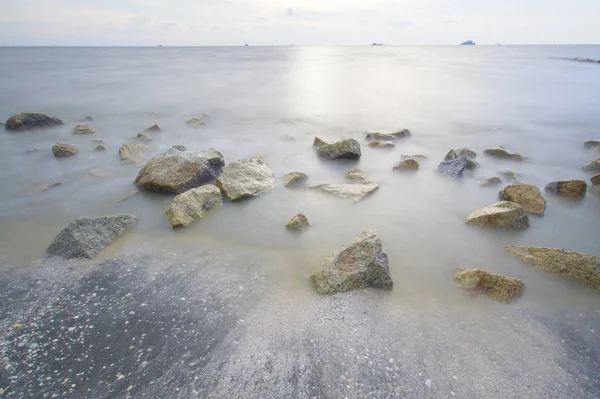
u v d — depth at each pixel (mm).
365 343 4160
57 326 4441
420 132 14445
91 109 18250
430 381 3709
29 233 6621
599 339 4277
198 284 5195
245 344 4148
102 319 4551
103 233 6180
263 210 7363
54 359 3996
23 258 5832
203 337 4258
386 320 4500
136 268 5555
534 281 5242
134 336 4285
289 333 4289
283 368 3840
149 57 72125
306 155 11227
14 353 4066
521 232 6602
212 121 15953
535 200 7426
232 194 7676
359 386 3652
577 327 4441
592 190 8430
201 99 21453
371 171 9820
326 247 6129
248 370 3824
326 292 4887
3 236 6516
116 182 8922
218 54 93562
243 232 6559
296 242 6266
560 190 8250
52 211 7488
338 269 5004
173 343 4180
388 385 3666
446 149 12102
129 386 3684
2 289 5094
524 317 4582
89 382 3734
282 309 4676
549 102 21141
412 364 3900
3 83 27234
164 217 7016
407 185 8836
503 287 4902
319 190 8273
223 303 4805
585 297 4926
